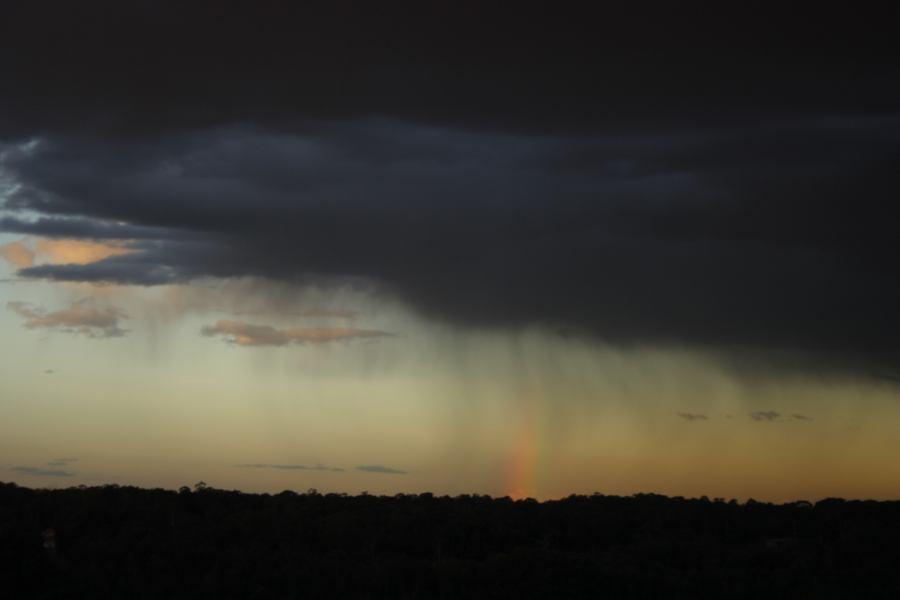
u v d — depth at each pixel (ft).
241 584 282.97
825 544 361.92
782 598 294.87
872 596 293.84
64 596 264.93
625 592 290.76
